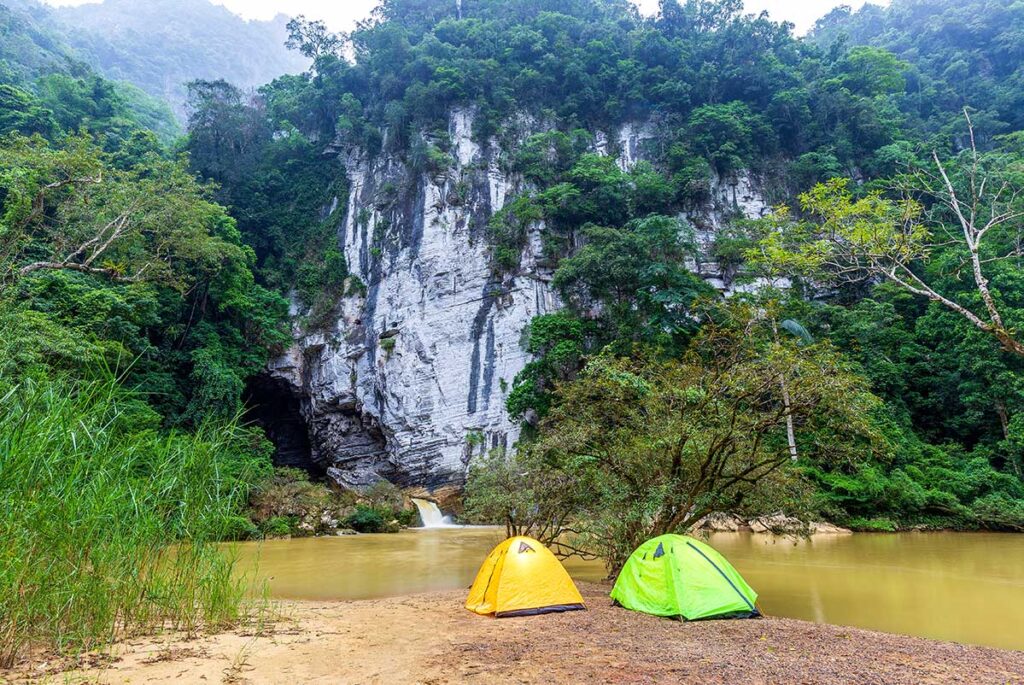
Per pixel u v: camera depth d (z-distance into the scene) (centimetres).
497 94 3916
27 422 506
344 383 3459
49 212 2164
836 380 942
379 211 3747
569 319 2956
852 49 4516
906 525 2150
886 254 1452
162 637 604
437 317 3412
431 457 3216
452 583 1177
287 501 2402
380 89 4147
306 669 500
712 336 1320
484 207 3603
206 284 3017
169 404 2630
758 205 3725
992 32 5109
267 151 4028
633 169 3747
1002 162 2836
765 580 1108
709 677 478
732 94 4197
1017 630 748
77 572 528
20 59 5084
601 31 4522
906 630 748
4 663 483
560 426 1144
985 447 2558
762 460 1034
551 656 544
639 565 815
